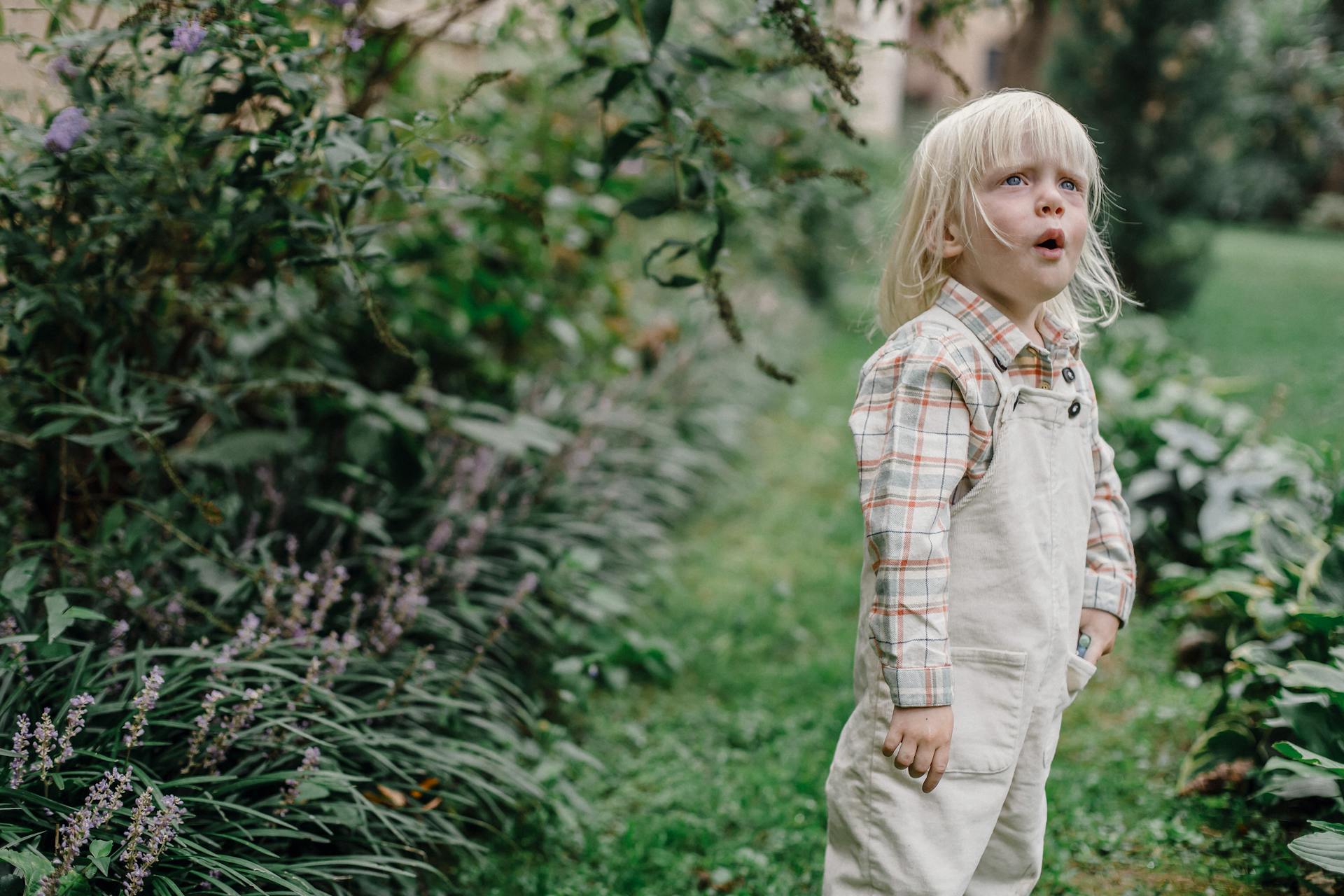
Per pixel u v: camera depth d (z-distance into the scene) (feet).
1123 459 13.80
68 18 7.93
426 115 7.20
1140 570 13.16
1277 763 7.09
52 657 6.51
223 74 7.49
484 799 8.01
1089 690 10.69
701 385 18.49
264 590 7.89
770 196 9.81
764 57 8.78
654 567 13.47
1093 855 7.81
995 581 5.32
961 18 9.68
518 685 10.07
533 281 13.58
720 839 8.29
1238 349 26.55
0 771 5.85
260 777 6.29
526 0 10.69
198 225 8.07
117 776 5.53
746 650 11.81
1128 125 30.19
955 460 5.16
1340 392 21.80
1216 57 29.96
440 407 11.85
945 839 5.29
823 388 24.07
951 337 5.34
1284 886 7.32
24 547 7.73
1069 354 5.78
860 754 5.48
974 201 5.45
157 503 8.85
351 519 9.46
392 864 7.18
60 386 7.66
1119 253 30.81
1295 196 61.72
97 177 7.54
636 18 7.89
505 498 11.50
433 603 9.95
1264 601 9.03
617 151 7.94
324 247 7.88
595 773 9.23
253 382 9.28
